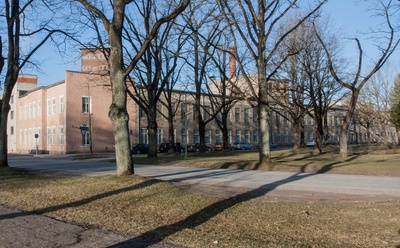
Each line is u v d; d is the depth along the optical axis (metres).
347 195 10.62
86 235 6.40
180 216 7.70
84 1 11.98
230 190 11.64
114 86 12.04
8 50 19.48
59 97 53.84
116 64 12.02
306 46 30.41
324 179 15.02
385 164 19.25
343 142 25.22
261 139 20.39
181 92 41.56
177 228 6.75
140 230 6.66
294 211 7.98
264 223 7.05
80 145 52.56
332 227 6.63
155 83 28.30
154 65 29.42
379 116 45.19
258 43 19.56
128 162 12.17
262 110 20.20
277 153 34.91
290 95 34.88
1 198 10.38
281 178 15.41
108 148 54.59
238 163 21.59
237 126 70.00
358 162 21.27
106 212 8.09
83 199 9.53
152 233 6.44
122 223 7.17
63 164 27.81
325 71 31.20
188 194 9.98
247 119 72.12
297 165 19.53
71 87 51.94
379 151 33.25
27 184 12.81
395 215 7.21
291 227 6.71
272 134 75.75
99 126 54.03
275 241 5.84
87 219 7.56
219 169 20.45
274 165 19.53
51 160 35.72
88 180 12.29
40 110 59.44
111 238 6.20
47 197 10.11
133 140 55.50
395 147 41.28
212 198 9.47
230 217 7.55
